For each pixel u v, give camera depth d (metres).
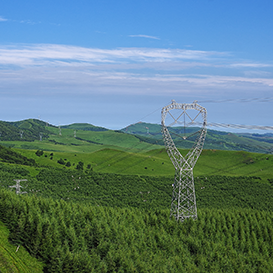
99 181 191.38
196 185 193.25
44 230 81.12
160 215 108.69
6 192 102.88
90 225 93.06
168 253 88.81
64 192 169.25
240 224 110.62
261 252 100.88
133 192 179.88
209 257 88.94
